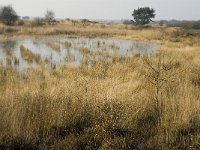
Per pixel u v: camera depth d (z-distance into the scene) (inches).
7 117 215.3
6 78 450.0
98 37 1815.9
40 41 1455.5
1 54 877.2
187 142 197.0
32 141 195.9
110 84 335.3
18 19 2400.3
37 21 2501.2
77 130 219.9
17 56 825.5
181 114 228.2
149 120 239.0
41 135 205.9
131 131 214.2
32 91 307.6
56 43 1327.5
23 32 1882.4
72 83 343.0
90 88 303.9
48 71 564.1
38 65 660.7
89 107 243.3
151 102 268.7
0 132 200.2
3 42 1354.6
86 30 2212.1
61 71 548.4
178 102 261.6
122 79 403.2
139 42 1515.7
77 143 197.6
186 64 555.2
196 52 842.2
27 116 228.1
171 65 497.0
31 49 1061.1
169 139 197.3
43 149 190.5
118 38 1769.2
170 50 935.7
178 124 218.1
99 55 842.8
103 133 205.8
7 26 2092.8
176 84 348.5
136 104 259.0
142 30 2317.9
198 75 437.4
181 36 1803.6
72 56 796.6
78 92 286.0
